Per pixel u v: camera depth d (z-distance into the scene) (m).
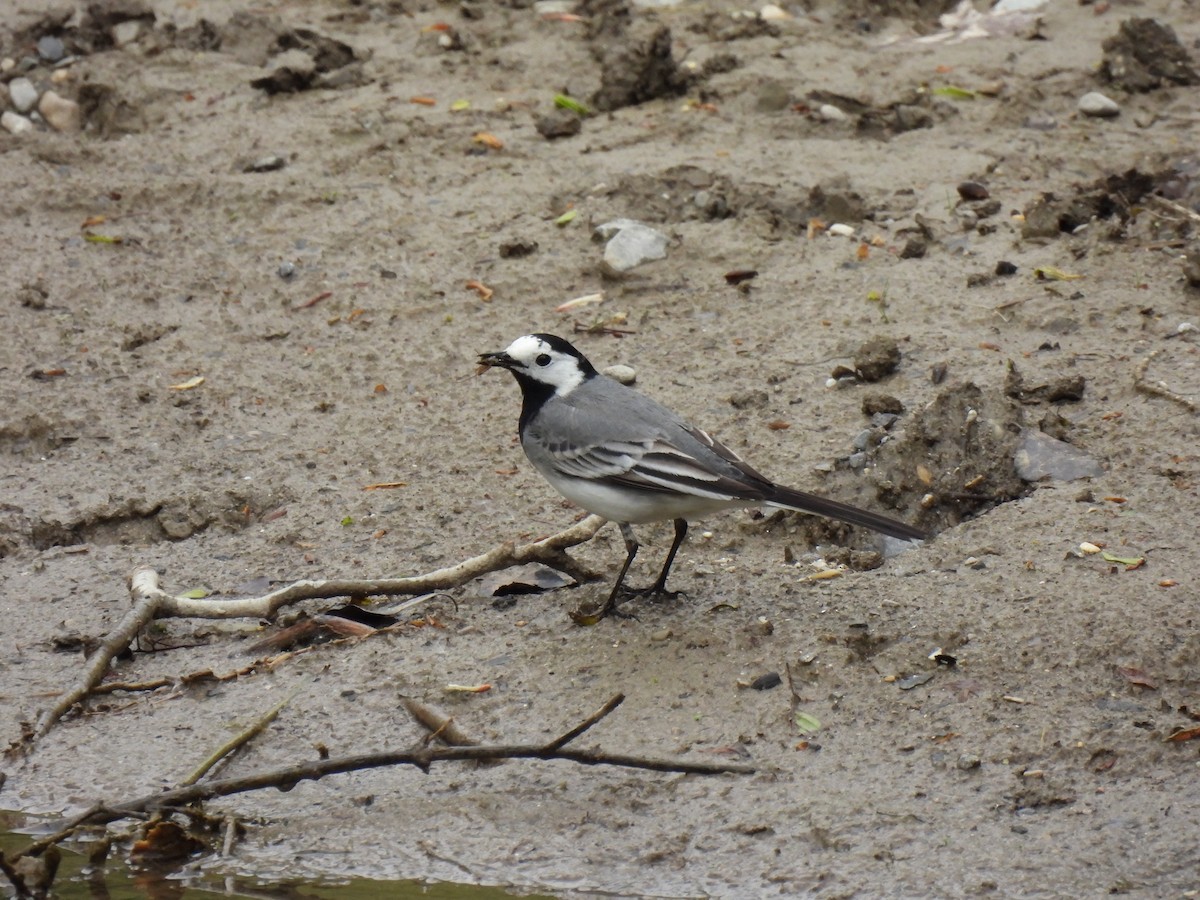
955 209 16.44
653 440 10.91
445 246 16.73
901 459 12.71
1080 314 14.46
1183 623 10.32
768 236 16.33
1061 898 8.47
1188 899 8.34
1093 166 17.05
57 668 11.39
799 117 18.47
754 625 10.85
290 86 20.03
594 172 17.75
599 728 10.12
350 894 9.16
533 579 11.96
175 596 11.87
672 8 21.50
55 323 16.05
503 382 14.61
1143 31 18.62
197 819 9.81
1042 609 10.64
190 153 18.80
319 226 17.27
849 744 9.77
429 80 20.03
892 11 21.16
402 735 10.30
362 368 15.00
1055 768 9.38
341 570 12.16
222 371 15.15
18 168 18.77
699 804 9.46
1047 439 12.70
